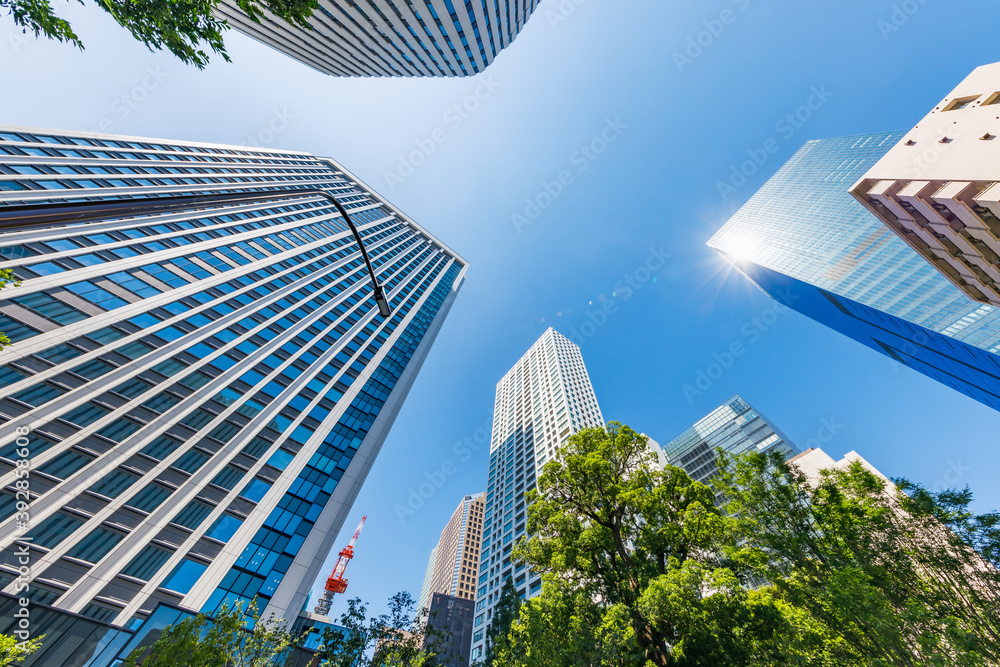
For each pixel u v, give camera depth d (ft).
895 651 39.06
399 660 55.62
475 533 376.27
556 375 288.30
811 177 307.58
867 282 229.25
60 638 57.47
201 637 65.21
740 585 47.11
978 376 205.36
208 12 29.73
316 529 93.81
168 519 76.69
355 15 144.77
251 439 98.73
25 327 80.79
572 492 66.85
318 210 224.53
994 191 74.08
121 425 81.66
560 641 51.26
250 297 134.10
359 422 126.00
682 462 299.17
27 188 108.27
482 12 155.74
